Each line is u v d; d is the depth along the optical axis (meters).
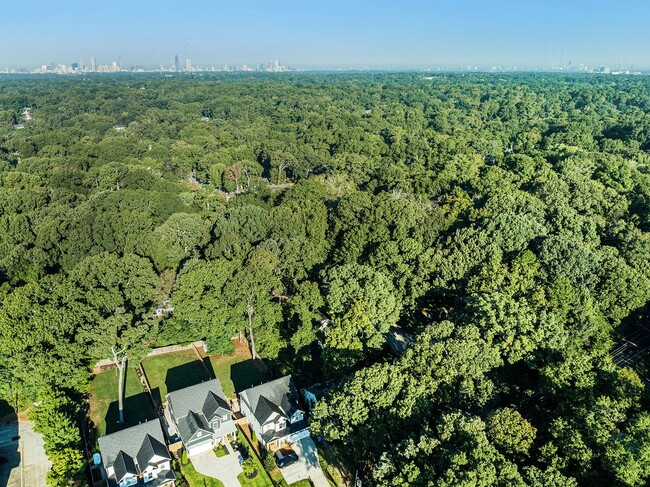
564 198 118.81
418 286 82.94
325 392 65.56
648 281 82.69
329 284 78.88
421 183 140.50
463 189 137.00
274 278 79.62
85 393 71.56
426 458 47.03
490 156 192.88
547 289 75.69
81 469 56.34
